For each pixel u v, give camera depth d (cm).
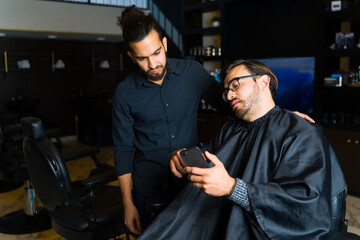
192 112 154
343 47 307
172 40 509
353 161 300
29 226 253
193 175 89
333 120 316
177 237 107
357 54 291
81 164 430
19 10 427
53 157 163
